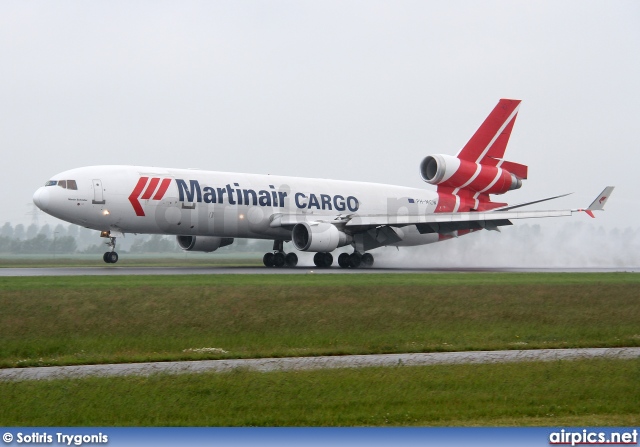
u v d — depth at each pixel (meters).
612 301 71.50
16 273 95.56
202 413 33.22
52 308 57.88
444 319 60.56
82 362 43.69
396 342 51.47
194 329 53.91
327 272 103.81
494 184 134.75
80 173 101.19
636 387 38.25
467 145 132.88
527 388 37.78
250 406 34.06
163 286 71.50
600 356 47.62
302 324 56.53
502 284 81.44
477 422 32.53
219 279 83.50
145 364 43.75
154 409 33.47
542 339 54.00
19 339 49.59
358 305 64.50
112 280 80.50
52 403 33.97
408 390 36.91
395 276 94.00
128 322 55.00
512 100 134.88
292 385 37.34
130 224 103.62
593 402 35.78
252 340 51.12
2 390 35.81
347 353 48.06
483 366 42.97
